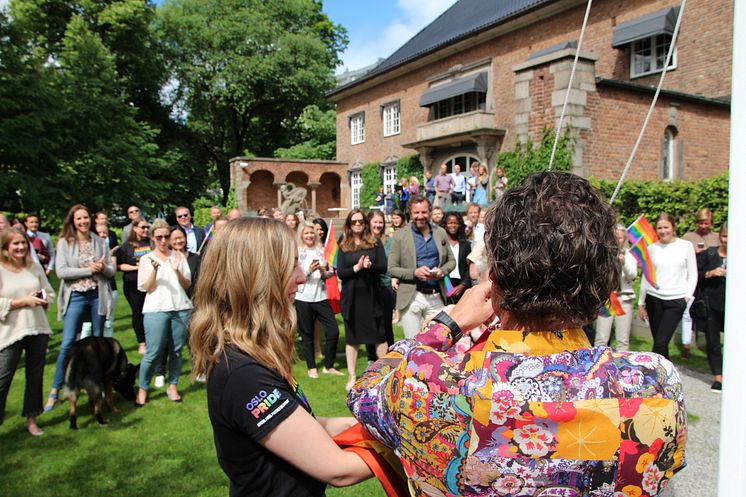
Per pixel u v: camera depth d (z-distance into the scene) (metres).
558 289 0.96
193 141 34.34
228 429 1.32
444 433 0.96
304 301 5.56
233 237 1.44
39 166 18.17
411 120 23.92
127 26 25.94
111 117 20.92
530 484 0.90
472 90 19.69
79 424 4.42
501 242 1.00
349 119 28.28
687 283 5.01
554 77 13.65
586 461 0.89
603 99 13.93
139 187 21.20
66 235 5.11
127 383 4.91
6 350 3.92
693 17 15.51
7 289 3.96
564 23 17.64
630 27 15.80
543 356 0.96
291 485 1.33
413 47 25.41
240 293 1.38
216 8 31.81
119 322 8.17
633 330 6.94
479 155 19.27
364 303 5.11
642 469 0.90
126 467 3.66
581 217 0.98
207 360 1.39
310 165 28.36
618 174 14.24
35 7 24.09
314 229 5.71
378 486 3.40
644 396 0.92
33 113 16.73
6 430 4.29
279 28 32.69
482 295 1.27
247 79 31.48
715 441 3.90
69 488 3.38
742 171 1.05
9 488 3.37
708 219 6.25
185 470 3.62
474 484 0.93
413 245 5.02
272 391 1.29
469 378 0.96
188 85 32.28
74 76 19.89
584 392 0.91
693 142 16.00
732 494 1.03
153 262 4.69
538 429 0.90
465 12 24.47
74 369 4.31
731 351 1.05
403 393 1.02
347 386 5.20
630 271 5.13
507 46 19.22
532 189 1.04
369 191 26.50
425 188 19.05
